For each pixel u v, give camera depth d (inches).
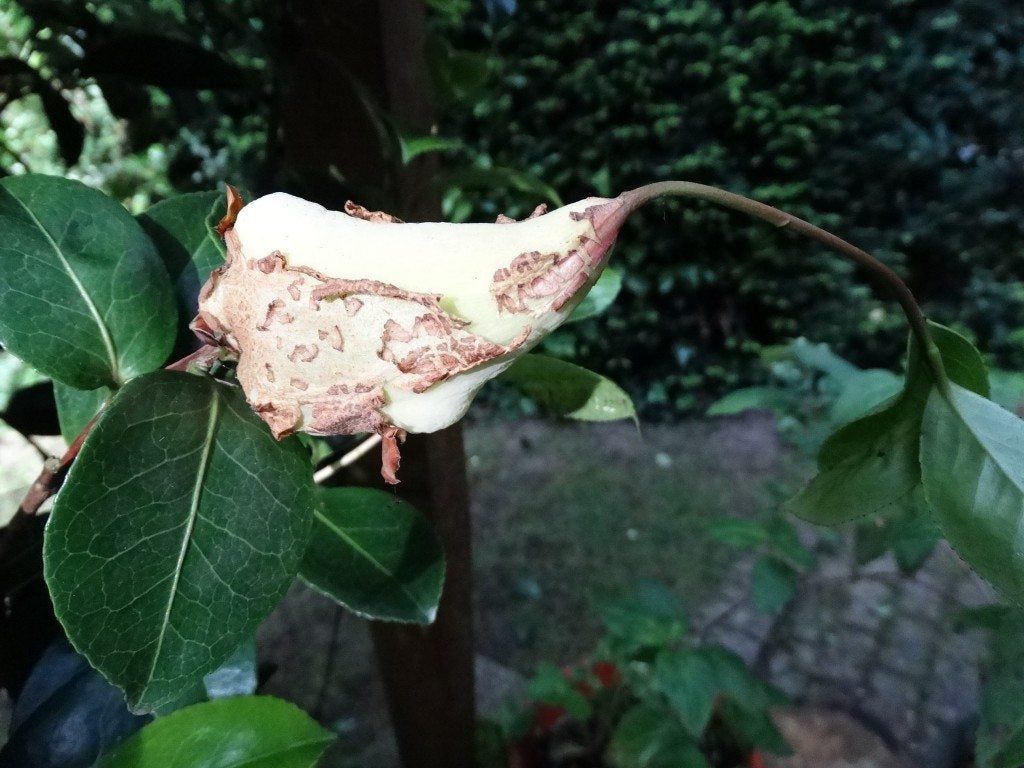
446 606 16.3
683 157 50.6
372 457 13.1
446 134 50.0
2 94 16.4
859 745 26.0
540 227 5.4
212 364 6.8
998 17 48.2
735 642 32.8
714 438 53.1
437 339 5.2
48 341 7.0
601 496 46.3
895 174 50.6
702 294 54.6
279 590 6.6
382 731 29.2
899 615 32.8
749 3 48.3
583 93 48.8
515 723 24.7
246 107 19.4
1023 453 6.7
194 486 6.3
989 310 53.9
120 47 12.3
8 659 8.8
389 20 10.8
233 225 5.8
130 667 5.9
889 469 7.7
